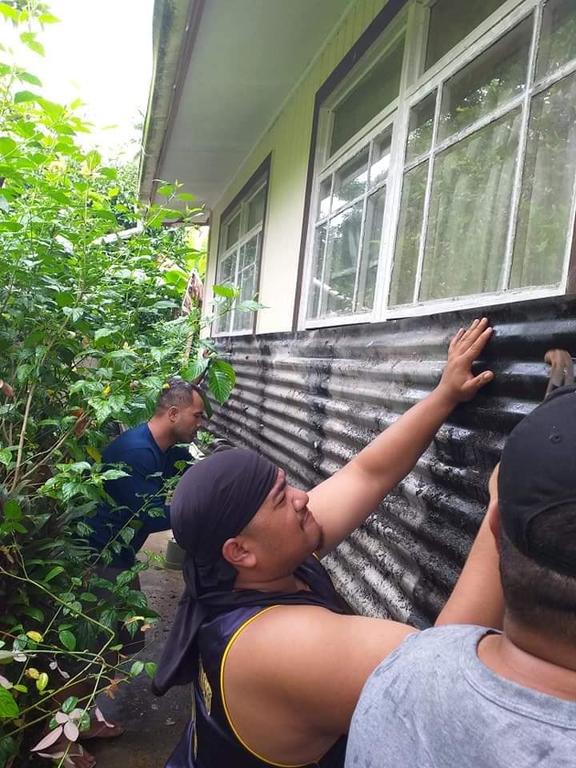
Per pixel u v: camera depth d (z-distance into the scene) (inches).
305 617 42.3
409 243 103.5
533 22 75.0
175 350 111.6
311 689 39.9
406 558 83.2
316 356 128.8
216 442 148.1
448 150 92.4
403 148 105.9
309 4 134.3
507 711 25.8
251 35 148.5
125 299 122.6
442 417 65.6
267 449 163.2
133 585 121.1
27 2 93.0
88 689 105.4
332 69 143.2
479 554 42.2
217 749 44.7
